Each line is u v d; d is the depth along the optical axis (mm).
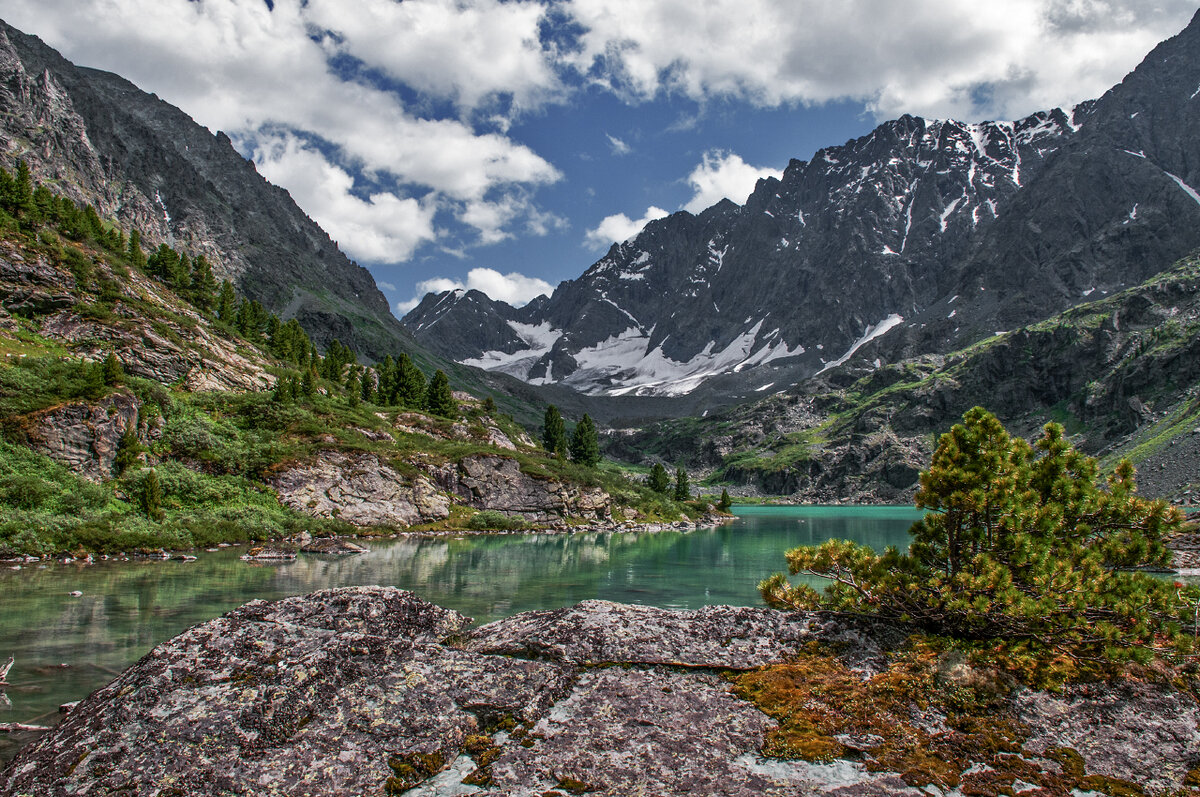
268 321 140500
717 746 10258
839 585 16000
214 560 46625
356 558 52031
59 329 77812
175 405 72875
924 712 11078
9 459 52094
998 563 13578
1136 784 9547
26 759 9453
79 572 39062
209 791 8688
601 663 12656
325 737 9914
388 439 94250
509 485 96938
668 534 94875
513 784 9344
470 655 12562
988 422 15500
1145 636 12266
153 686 10445
